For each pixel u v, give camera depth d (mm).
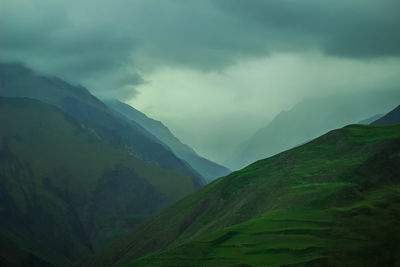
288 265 96500
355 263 94750
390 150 148250
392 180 135250
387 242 100500
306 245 103188
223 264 101000
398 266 93500
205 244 114562
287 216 120438
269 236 111438
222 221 146500
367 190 130875
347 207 120125
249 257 103188
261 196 147375
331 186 133125
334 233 107062
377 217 111188
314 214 119375
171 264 107000
